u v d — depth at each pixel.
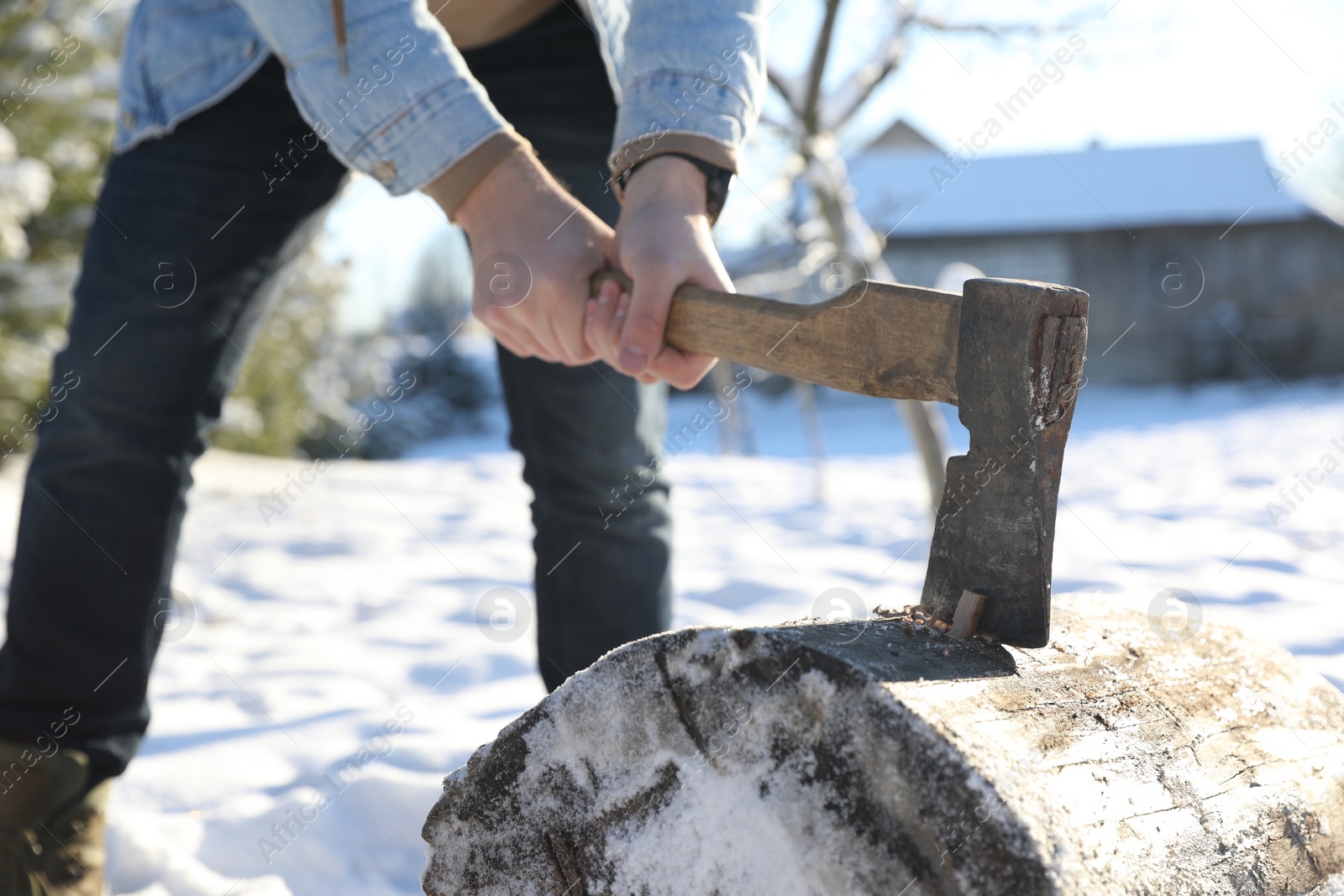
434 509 6.65
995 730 0.76
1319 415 14.01
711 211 1.26
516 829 0.95
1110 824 0.74
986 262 21.34
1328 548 4.40
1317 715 0.98
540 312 1.22
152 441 1.39
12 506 5.16
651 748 0.87
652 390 1.65
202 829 1.75
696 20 1.26
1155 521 5.28
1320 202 22.00
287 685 2.70
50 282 6.59
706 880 0.84
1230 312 20.66
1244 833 0.82
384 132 1.18
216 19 1.41
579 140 1.61
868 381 0.96
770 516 5.80
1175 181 21.77
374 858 1.68
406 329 18.92
